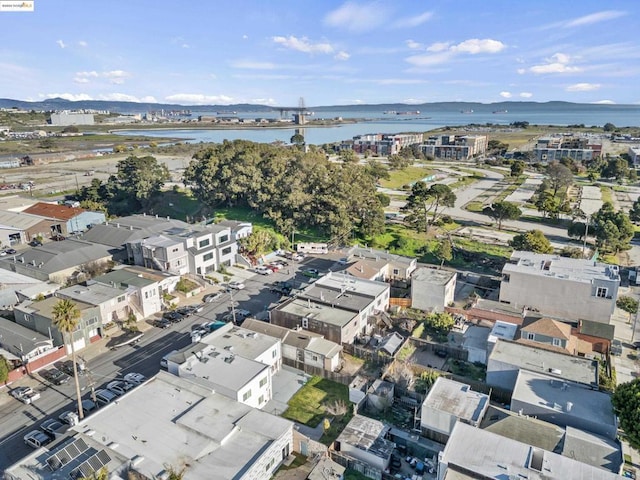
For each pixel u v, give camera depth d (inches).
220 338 1733.5
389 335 1916.8
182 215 3892.7
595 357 1770.4
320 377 1692.9
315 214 3196.4
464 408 1317.7
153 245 2488.9
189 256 2576.3
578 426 1253.1
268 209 3334.2
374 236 3243.1
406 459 1270.9
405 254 3053.6
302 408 1507.1
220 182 3646.7
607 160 6299.2
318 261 2923.2
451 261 2901.1
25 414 1473.9
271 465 1195.3
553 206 3634.4
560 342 1662.2
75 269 2481.5
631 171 5556.1
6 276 2365.9
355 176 3363.7
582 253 2802.7
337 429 1406.3
